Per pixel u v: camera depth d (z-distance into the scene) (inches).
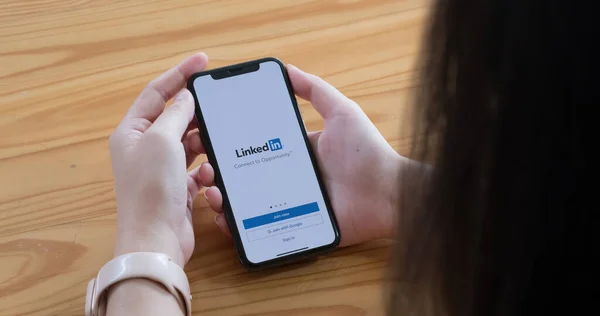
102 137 26.8
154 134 23.2
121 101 27.7
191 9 30.3
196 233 24.8
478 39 10.1
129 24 29.7
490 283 11.3
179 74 25.7
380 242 24.8
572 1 9.1
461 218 11.3
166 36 29.5
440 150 11.5
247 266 23.5
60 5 30.2
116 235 23.5
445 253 12.0
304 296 23.4
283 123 25.6
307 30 29.9
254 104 25.6
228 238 24.7
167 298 21.2
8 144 26.4
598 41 9.2
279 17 30.2
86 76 28.3
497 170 10.4
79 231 24.6
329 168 25.3
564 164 9.9
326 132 25.4
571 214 10.1
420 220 12.6
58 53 28.9
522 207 10.3
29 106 27.4
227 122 25.3
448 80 11.0
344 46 29.5
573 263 10.4
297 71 26.0
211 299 23.3
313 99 26.0
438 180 11.6
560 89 9.5
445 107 11.2
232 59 29.0
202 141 25.0
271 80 26.0
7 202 25.1
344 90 28.2
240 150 25.0
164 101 25.7
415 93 12.3
